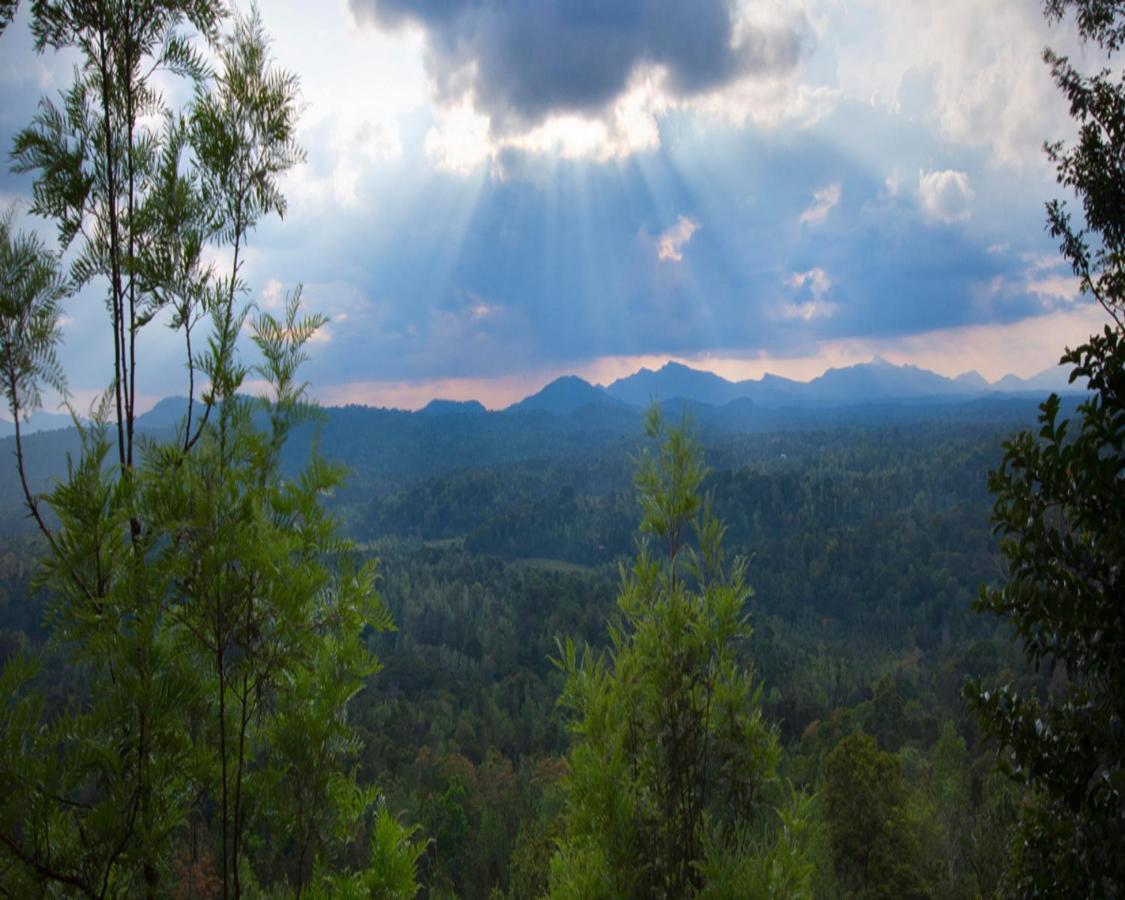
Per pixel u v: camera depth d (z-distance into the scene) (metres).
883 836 14.48
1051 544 1.95
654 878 2.38
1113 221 3.76
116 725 1.65
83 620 1.68
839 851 14.99
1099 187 3.76
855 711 39.12
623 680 2.55
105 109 2.11
